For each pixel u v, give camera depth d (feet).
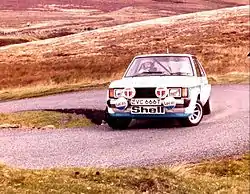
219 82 97.50
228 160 28.45
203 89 39.78
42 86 86.17
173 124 38.14
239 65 133.90
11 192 13.32
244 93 71.92
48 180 15.46
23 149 26.89
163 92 34.22
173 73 36.88
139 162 25.04
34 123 39.19
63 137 32.14
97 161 24.73
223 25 200.03
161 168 20.93
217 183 23.57
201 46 163.12
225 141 32.01
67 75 104.27
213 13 240.32
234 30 186.91
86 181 16.62
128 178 18.10
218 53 150.00
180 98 34.50
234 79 102.53
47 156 25.26
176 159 26.71
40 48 163.22
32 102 62.54
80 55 148.46
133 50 160.97
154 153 27.63
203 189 20.98
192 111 35.47
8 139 30.50
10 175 14.88
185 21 222.07
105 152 27.27
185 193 19.01
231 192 22.50
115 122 36.22
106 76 114.83
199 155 28.25
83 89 86.48
